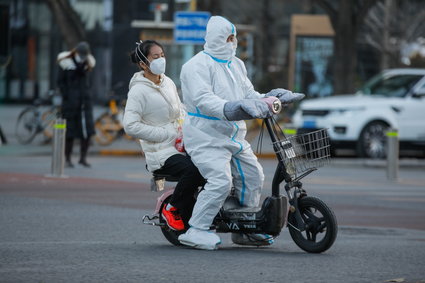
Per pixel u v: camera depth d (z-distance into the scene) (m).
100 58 103.38
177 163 18.95
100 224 22.91
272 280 15.28
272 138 18.30
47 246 18.98
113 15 103.06
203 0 66.19
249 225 18.66
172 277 15.37
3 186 31.23
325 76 69.12
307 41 69.19
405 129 48.81
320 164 18.28
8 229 21.59
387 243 20.89
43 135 52.62
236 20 95.06
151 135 19.16
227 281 15.09
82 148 39.75
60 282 14.83
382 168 45.97
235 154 18.88
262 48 92.56
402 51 89.50
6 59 64.88
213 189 18.48
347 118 48.38
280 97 18.77
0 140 50.22
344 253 18.89
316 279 15.50
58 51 106.75
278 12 97.31
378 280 15.57
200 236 18.72
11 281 14.88
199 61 18.58
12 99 106.06
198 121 18.64
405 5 86.81
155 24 59.22
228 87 18.70
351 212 27.52
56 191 30.28
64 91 38.66
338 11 59.91
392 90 50.16
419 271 16.72
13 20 105.12
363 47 101.38
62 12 57.72
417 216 27.03
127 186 32.59
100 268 16.23
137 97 19.38
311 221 18.55
